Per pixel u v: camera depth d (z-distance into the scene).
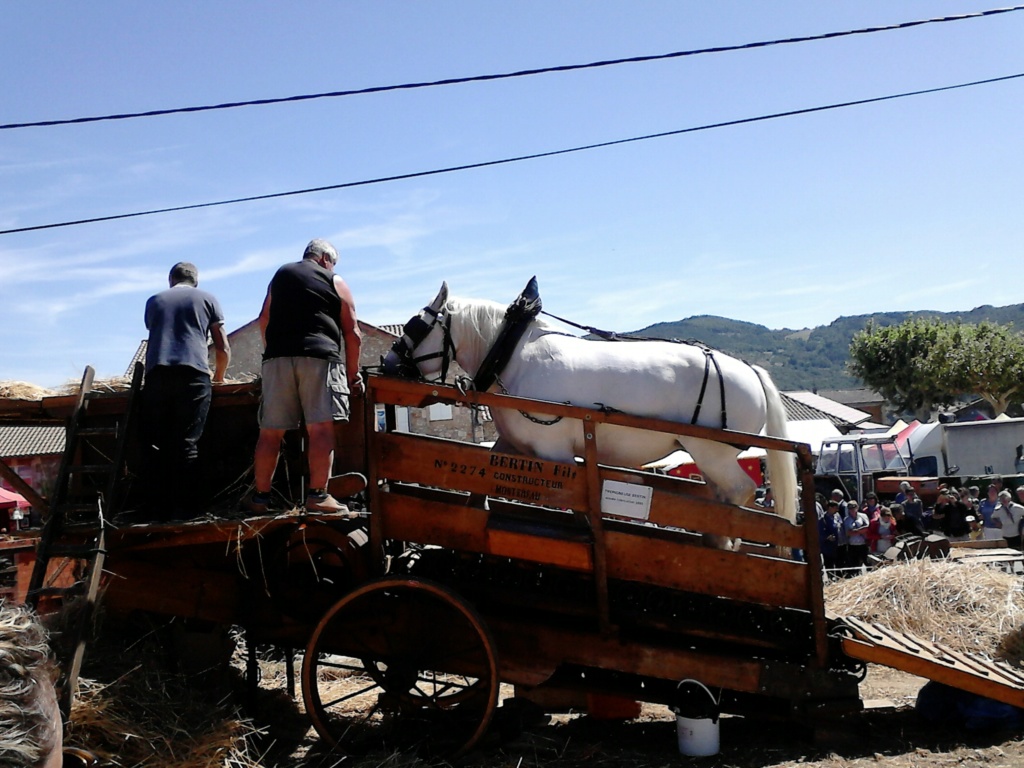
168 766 4.06
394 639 5.05
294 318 4.79
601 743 5.20
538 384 5.67
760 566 5.08
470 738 4.75
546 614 5.32
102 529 4.54
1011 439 22.81
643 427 5.08
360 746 4.90
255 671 5.23
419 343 5.80
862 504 20.34
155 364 5.03
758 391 5.97
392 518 5.04
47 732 1.96
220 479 5.40
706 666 5.06
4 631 1.96
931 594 7.38
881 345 56.62
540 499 5.07
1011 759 4.71
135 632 5.07
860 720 5.46
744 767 4.75
